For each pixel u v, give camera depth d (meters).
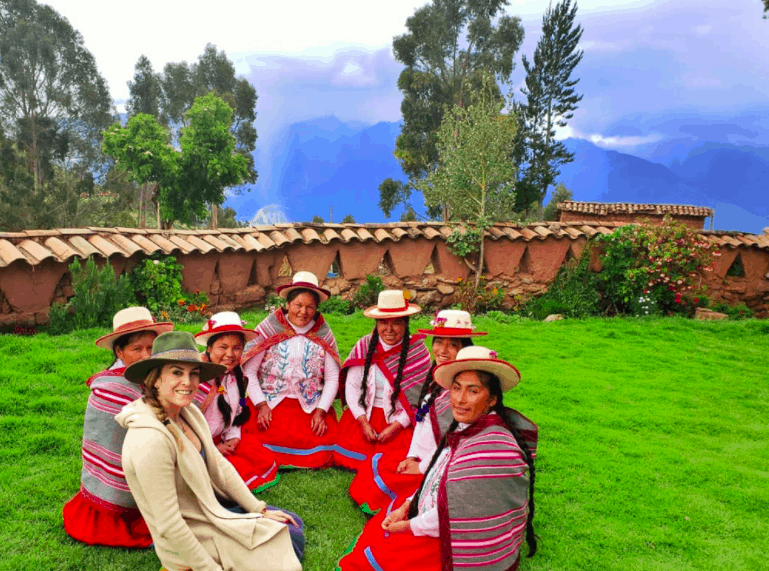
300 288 4.62
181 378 2.83
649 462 5.17
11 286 7.95
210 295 10.18
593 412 6.39
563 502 4.36
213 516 2.93
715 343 10.34
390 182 44.94
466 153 13.19
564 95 39.59
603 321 11.46
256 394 4.64
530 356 8.70
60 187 39.56
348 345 8.23
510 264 12.27
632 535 3.91
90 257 8.50
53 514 3.68
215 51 52.44
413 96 43.59
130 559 3.29
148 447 2.72
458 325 3.78
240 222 57.16
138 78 52.00
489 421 2.87
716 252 13.23
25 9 49.69
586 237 12.56
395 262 11.68
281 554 3.03
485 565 2.68
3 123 47.53
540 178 39.88
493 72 42.97
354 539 3.66
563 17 38.41
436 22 42.72
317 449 4.63
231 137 33.97
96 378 3.51
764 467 5.27
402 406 4.42
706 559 3.66
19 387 5.68
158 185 34.50
